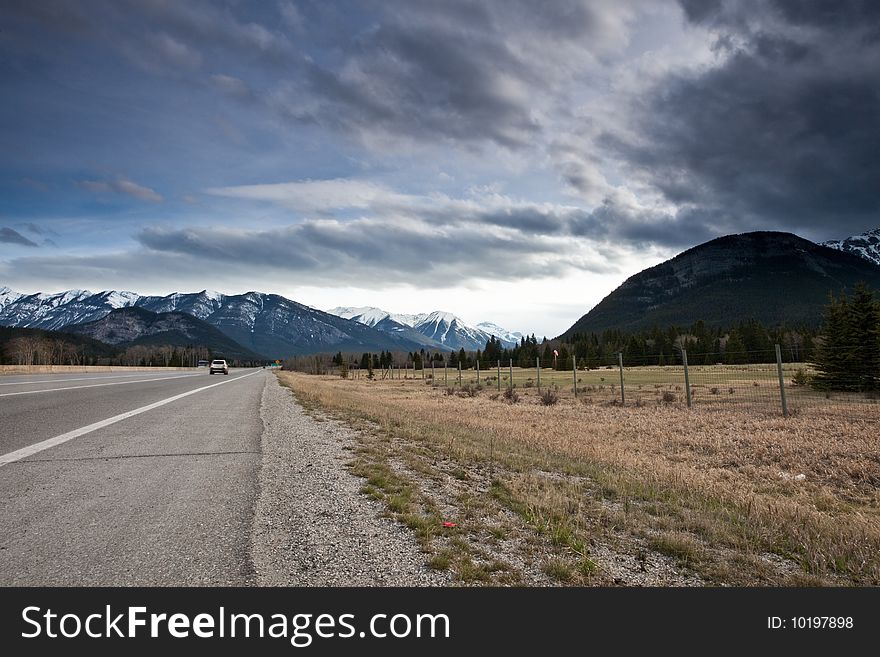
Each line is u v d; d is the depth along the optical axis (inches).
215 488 223.0
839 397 1059.9
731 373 2082.9
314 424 493.4
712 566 186.9
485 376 2810.0
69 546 151.7
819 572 191.2
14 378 1108.5
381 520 198.8
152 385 997.8
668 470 379.2
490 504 243.4
